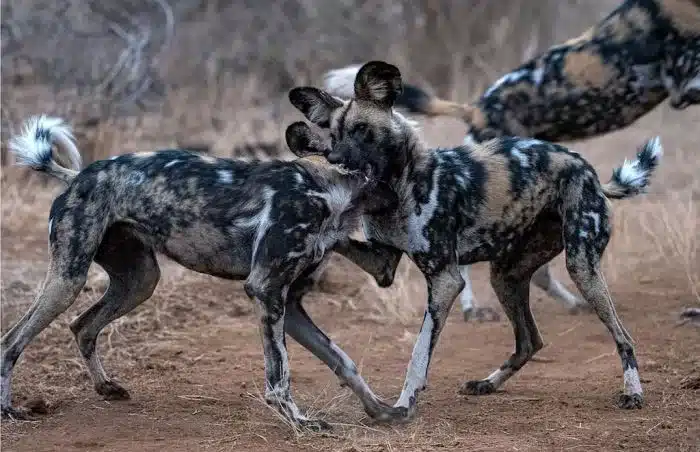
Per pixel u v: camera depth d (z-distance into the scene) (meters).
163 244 14.18
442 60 38.72
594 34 20.16
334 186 13.98
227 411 14.38
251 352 17.77
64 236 14.02
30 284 20.34
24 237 23.84
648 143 15.66
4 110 27.53
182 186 13.95
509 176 14.87
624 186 15.38
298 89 15.70
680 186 28.34
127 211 14.12
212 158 14.29
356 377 13.83
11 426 13.70
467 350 17.83
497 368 16.70
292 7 40.34
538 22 39.28
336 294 21.38
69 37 32.19
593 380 15.87
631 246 23.64
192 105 34.25
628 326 18.72
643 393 14.87
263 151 29.98
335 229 14.13
